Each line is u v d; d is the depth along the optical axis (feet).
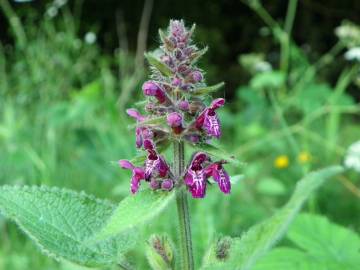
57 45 2.02
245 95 1.98
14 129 1.48
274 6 3.67
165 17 3.67
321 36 3.60
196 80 0.47
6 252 1.04
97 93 1.53
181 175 0.47
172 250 0.49
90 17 3.51
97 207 0.51
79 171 1.45
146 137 0.47
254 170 1.31
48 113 1.58
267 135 1.56
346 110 1.52
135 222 0.44
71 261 0.48
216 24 3.77
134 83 1.81
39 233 0.48
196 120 0.47
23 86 1.85
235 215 1.13
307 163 1.21
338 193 1.35
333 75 3.11
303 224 0.63
